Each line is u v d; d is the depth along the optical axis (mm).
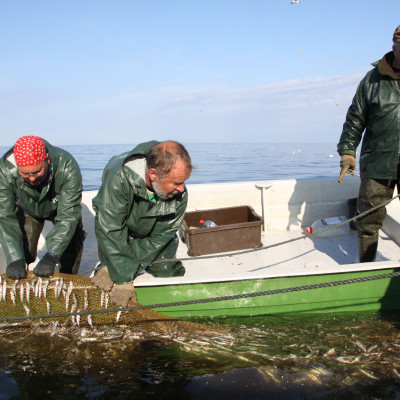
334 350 2715
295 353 2691
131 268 2691
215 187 4922
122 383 2424
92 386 2395
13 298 2795
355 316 3180
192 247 4191
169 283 2885
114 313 2816
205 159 27172
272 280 3020
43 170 2512
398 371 2480
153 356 2680
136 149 2391
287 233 4891
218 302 3055
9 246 2725
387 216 4562
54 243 2740
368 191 3402
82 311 2717
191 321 3154
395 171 3201
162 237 2824
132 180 2365
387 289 3139
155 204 2551
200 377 2479
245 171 17781
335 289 3096
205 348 2760
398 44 2865
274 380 2432
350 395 2295
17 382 2424
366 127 3348
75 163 2844
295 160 25516
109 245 2588
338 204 5078
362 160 3422
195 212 4625
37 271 2613
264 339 2879
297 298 3098
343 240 4613
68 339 2812
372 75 3248
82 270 4059
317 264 3891
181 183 2240
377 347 2732
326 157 29594
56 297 2781
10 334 2865
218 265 4031
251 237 4344
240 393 2336
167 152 2146
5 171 2662
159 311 3055
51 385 2400
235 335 2914
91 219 4797
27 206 2900
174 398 2303
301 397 2295
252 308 3105
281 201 5004
